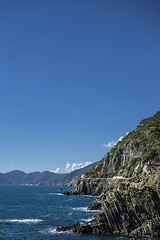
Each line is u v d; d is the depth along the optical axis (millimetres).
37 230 55844
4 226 59625
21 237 50000
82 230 53438
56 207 98250
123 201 56062
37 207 98125
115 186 135875
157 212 53875
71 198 147000
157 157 109312
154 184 68000
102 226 54531
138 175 111812
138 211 54375
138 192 57594
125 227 53281
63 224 62531
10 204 109875
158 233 49781
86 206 102562
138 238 48781
